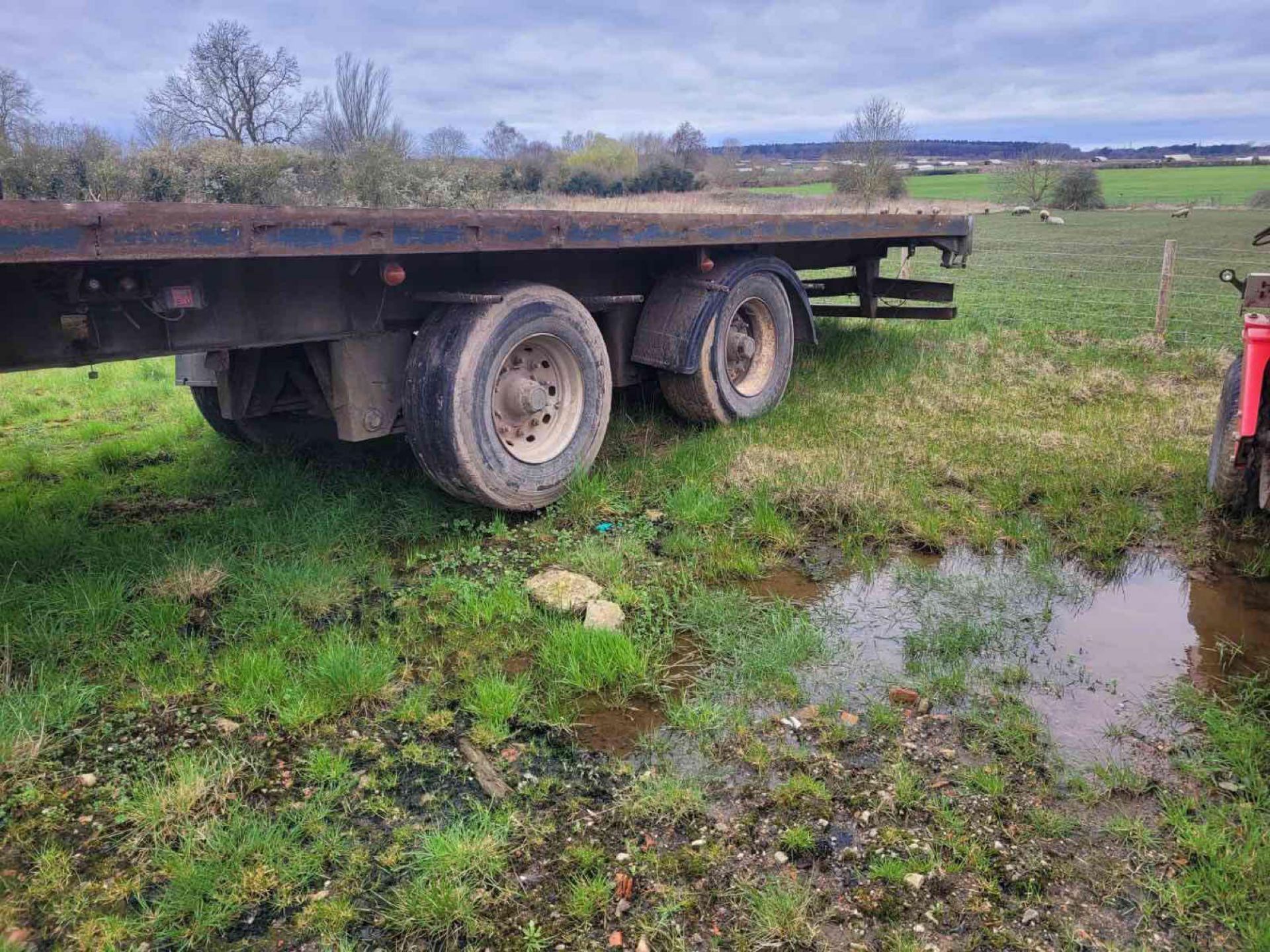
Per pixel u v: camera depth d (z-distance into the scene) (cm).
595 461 614
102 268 364
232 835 279
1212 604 440
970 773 313
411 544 500
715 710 350
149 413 805
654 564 475
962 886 267
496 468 500
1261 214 3512
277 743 328
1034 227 2972
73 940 247
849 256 925
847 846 282
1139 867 273
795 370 860
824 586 459
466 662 382
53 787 303
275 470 587
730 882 269
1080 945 247
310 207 385
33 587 418
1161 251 2127
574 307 541
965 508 542
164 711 345
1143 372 869
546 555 484
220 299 417
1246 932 248
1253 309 472
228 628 402
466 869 269
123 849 277
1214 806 297
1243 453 490
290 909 259
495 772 316
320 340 464
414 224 428
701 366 648
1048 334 1041
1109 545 492
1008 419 711
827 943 249
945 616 422
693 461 598
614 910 259
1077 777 310
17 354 364
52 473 626
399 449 629
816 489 549
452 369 475
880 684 370
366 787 306
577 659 377
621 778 314
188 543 474
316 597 427
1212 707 349
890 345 958
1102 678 374
